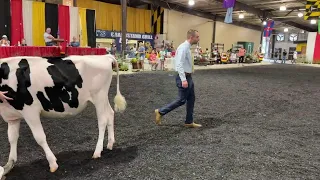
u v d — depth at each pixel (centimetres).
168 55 1491
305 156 316
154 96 668
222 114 507
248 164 289
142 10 2150
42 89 254
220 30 2739
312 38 2670
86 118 454
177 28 2273
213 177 259
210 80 1030
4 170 254
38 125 259
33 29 1170
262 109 557
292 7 2366
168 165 283
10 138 267
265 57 3519
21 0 1127
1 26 1108
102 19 1930
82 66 275
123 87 789
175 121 449
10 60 248
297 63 2705
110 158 298
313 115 514
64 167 274
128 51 1459
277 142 360
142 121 446
